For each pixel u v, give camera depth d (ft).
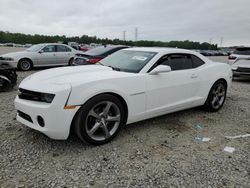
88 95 10.53
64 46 41.91
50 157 10.32
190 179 9.16
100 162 10.07
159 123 14.84
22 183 8.56
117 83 11.56
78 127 10.64
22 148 11.00
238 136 13.37
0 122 14.03
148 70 13.08
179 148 11.63
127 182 8.84
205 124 15.03
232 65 34.12
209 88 16.48
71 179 8.89
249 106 19.74
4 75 22.52
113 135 11.85
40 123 10.62
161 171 9.61
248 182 9.11
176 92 14.35
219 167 10.07
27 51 39.55
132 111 12.37
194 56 16.02
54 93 10.07
